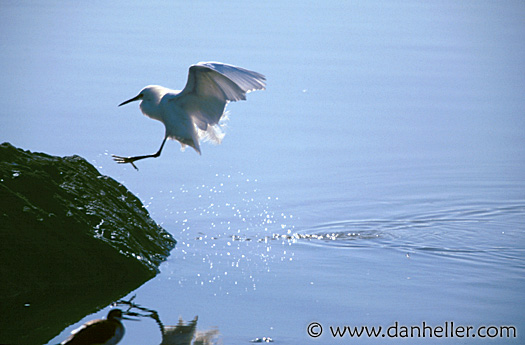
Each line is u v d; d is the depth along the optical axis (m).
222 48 23.22
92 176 9.78
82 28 27.02
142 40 24.58
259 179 12.91
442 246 9.69
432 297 7.79
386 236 10.10
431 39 26.78
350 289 7.99
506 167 13.75
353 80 20.25
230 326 6.91
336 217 11.02
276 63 21.66
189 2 33.38
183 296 7.71
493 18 32.00
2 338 6.57
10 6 32.03
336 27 28.30
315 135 15.67
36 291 7.67
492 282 8.27
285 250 9.44
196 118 8.80
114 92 18.23
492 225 10.70
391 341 6.70
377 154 14.48
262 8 32.22
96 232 8.60
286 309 7.38
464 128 16.30
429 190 12.41
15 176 8.77
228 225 10.55
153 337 6.62
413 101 18.42
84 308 7.33
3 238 7.95
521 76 21.17
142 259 8.57
